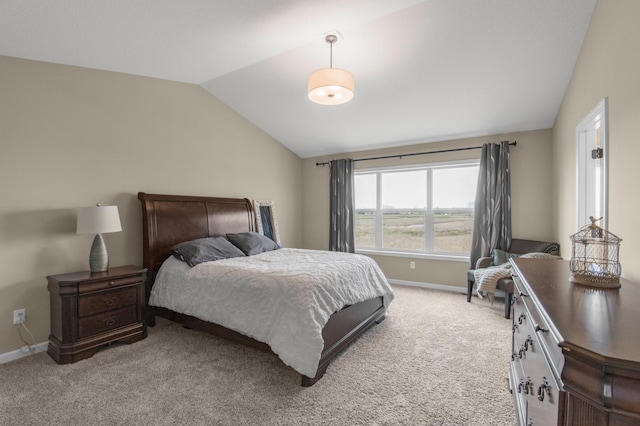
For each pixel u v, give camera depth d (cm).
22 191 247
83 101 284
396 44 271
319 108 406
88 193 287
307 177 574
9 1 182
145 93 333
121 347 262
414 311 354
